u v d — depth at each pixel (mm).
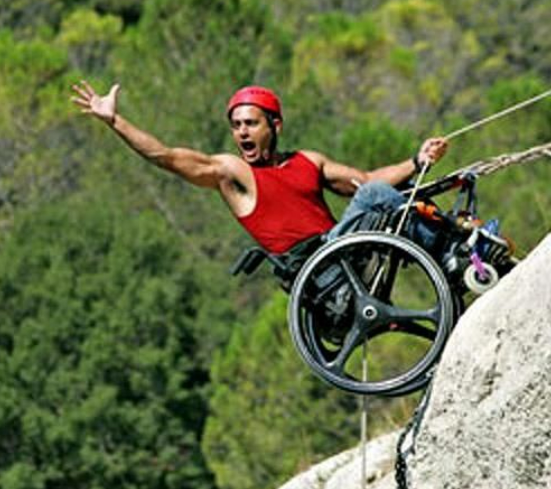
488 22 122000
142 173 102625
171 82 102312
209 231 99438
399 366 45875
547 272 15867
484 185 51156
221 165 17094
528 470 16047
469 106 114438
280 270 17047
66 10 142500
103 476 81938
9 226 104812
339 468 22219
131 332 83812
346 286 16812
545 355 15766
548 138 58750
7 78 107062
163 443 83062
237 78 101562
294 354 62625
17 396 82438
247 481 62812
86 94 16984
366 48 111125
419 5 121250
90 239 87688
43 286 84625
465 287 16984
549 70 120875
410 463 17359
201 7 102688
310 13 135625
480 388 16359
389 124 77438
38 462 82562
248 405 63062
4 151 106938
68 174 107062
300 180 17125
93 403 81625
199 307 86500
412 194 16875
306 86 97938
